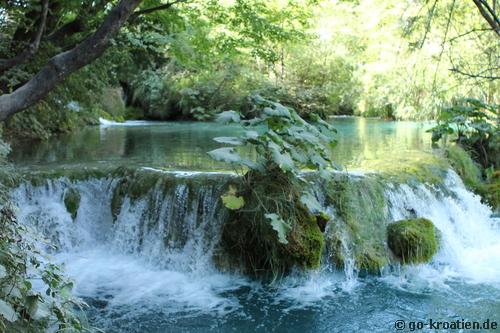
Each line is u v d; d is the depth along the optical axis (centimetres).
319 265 520
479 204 703
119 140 1043
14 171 607
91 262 583
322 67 1694
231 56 1073
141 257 589
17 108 419
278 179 522
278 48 1608
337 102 1780
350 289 508
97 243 630
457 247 606
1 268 259
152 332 426
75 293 500
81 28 764
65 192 641
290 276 516
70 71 432
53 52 776
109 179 659
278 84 1591
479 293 498
